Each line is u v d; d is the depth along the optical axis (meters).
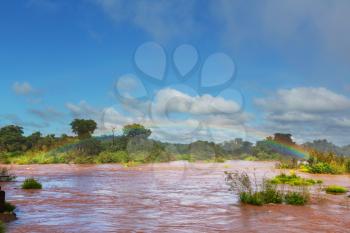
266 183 12.31
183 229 7.28
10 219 8.11
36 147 45.94
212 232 7.04
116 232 7.02
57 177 19.80
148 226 7.53
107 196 12.01
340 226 7.60
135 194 12.54
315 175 21.00
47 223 7.79
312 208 9.76
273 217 8.49
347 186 15.01
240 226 7.56
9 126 48.56
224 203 10.55
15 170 25.92
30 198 11.52
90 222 7.89
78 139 43.25
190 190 13.72
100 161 36.84
